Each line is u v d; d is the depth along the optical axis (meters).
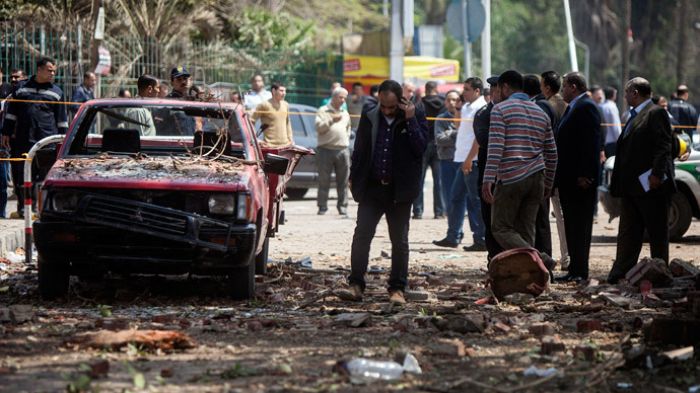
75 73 34.31
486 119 16.38
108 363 9.47
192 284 15.57
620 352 10.45
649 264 15.36
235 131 15.75
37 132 22.88
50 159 15.31
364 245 14.31
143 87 18.58
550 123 15.34
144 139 15.95
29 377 9.34
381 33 53.91
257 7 49.56
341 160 28.03
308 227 25.11
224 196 13.76
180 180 13.79
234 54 41.47
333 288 15.41
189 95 18.97
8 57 32.88
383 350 10.65
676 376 9.62
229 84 38.25
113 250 13.58
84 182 13.66
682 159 23.39
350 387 9.09
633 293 14.98
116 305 13.66
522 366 10.02
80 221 13.50
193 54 39.75
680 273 16.44
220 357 10.30
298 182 32.03
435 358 10.32
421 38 65.06
